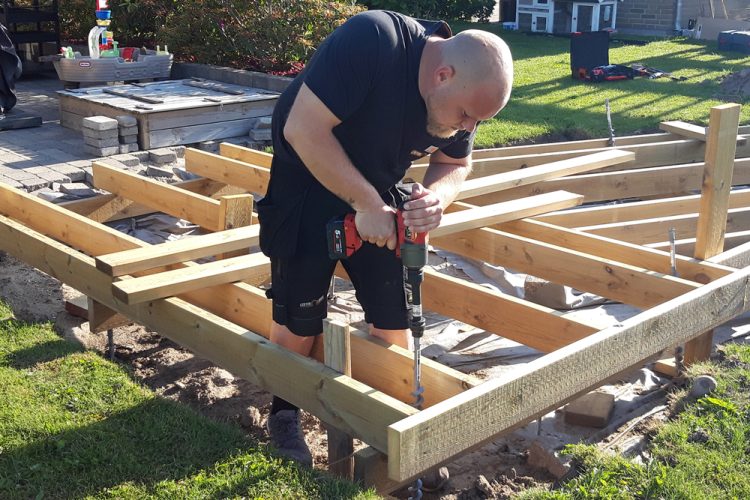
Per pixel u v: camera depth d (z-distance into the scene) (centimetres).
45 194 595
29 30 1232
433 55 263
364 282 310
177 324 346
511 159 614
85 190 602
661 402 370
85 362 373
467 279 518
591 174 610
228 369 326
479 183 516
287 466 290
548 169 548
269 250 307
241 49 1019
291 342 326
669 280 379
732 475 303
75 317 437
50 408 329
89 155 722
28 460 292
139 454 299
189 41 1052
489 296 370
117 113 752
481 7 1802
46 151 735
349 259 307
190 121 767
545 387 288
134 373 394
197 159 595
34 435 308
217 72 959
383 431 267
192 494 274
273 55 999
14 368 365
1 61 830
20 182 618
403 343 325
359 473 280
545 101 1000
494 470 330
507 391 273
